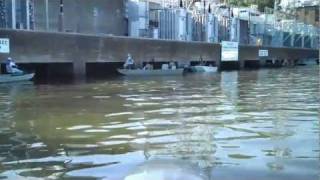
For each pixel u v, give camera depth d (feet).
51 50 132.77
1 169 33.78
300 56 280.10
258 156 36.86
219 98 79.87
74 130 48.93
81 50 142.41
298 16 322.96
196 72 176.86
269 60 250.57
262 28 261.65
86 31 165.48
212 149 39.47
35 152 39.04
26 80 120.47
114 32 177.06
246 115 58.90
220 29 223.10
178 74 159.63
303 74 165.58
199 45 194.90
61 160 36.27
